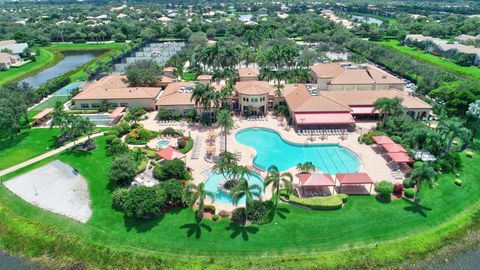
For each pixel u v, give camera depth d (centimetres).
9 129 7850
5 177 6562
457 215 5525
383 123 8338
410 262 4691
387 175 6525
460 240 5069
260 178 6450
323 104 8744
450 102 8738
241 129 8581
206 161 7025
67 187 6250
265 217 5306
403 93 9681
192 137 8131
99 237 5006
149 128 8631
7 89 9875
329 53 17500
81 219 5375
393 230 5144
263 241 4912
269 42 17175
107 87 10700
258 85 9606
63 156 7281
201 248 4788
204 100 8344
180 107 9206
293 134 8256
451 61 15250
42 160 7162
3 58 15375
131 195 5306
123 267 4588
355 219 5350
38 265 4728
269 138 8225
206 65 13838
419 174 5491
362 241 4931
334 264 4584
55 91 11856
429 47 17300
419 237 5034
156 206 5238
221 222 5272
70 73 13975
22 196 5991
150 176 6450
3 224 5372
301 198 5731
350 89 10506
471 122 8550
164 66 13675
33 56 16950
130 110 9525
